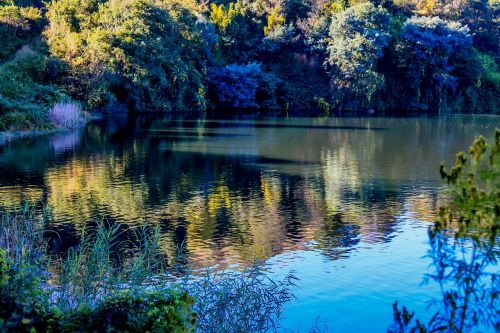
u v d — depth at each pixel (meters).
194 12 56.25
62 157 21.67
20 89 32.78
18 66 37.75
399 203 14.67
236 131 33.75
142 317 4.30
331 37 59.16
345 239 11.39
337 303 8.20
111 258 9.91
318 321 7.64
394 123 42.34
